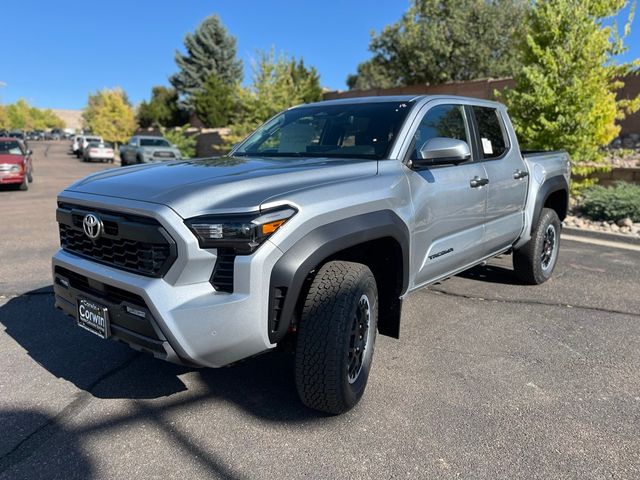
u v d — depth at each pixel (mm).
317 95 25984
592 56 9227
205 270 2553
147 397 3195
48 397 3180
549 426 2895
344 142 3725
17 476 2455
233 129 19859
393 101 3926
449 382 3385
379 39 23641
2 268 6047
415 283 3609
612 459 2609
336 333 2697
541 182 5156
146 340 2633
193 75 46938
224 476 2463
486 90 17219
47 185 17188
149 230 2564
